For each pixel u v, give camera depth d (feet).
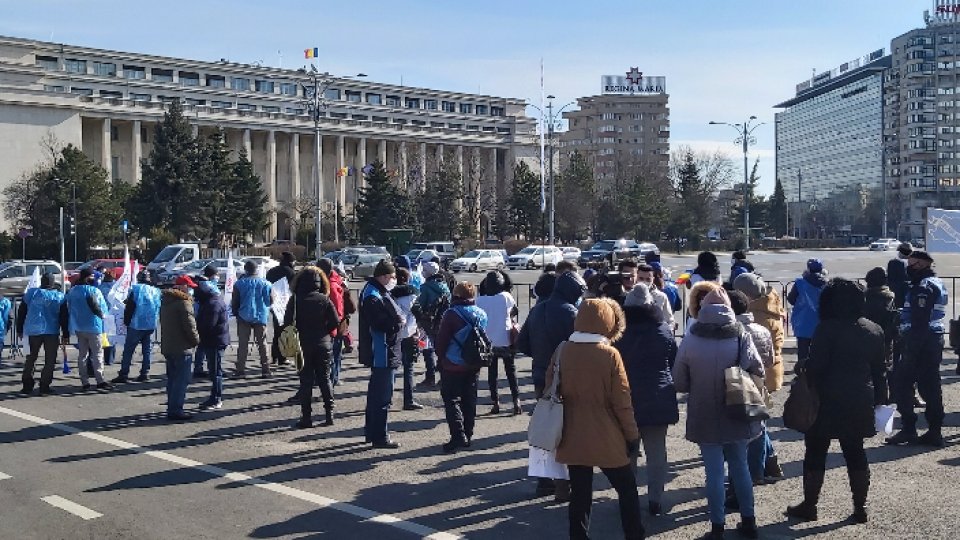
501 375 50.03
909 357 31.12
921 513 23.45
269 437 34.19
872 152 543.80
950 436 32.60
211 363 40.24
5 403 42.09
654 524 23.12
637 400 23.21
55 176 215.92
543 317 30.09
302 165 350.43
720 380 21.49
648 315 23.63
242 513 24.32
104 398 43.47
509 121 428.15
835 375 22.38
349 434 34.60
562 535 22.35
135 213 232.12
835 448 31.24
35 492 26.55
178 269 135.23
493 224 305.53
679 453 30.86
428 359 45.96
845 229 496.23
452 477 28.12
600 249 196.75
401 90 392.47
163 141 234.79
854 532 22.04
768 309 31.27
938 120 501.56
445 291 44.37
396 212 252.42
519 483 27.40
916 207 496.64
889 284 39.27
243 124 321.32
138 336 48.32
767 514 23.70
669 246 314.96
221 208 240.32
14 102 262.88
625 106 546.26
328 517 23.91
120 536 22.38
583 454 19.93
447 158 315.37
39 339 44.83
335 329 36.24
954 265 185.98
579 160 330.13
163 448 32.42
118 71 317.01
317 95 178.29
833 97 601.62
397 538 22.13
